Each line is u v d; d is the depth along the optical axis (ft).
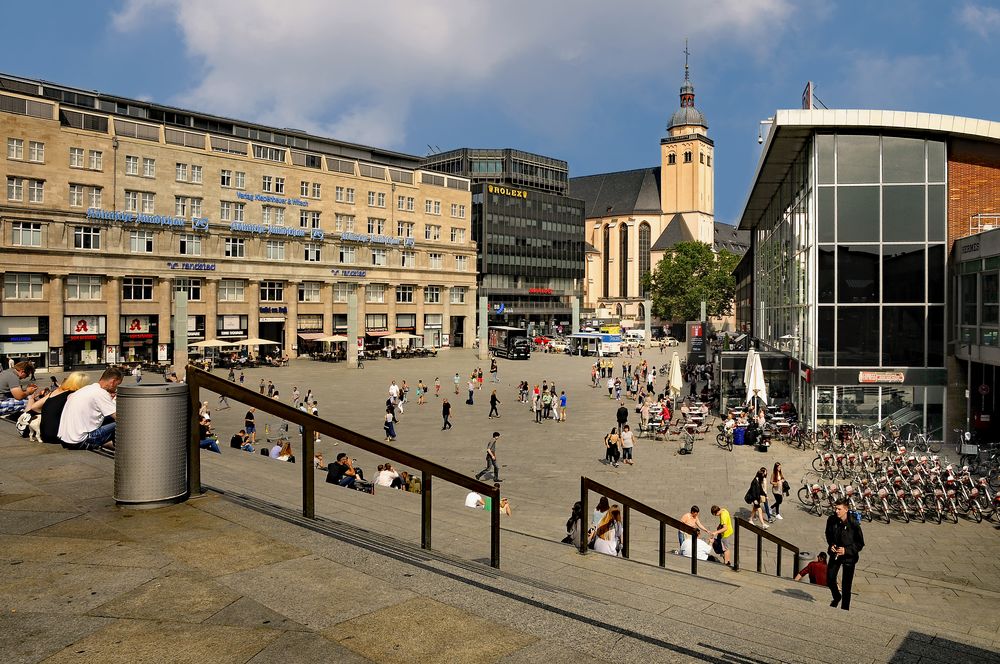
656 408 123.03
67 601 14.25
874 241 100.17
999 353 82.74
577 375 218.79
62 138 207.72
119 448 20.68
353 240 286.25
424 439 109.60
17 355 199.31
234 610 13.96
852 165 100.48
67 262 208.44
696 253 444.96
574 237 465.88
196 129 243.81
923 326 98.99
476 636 13.20
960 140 98.12
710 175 596.70
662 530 33.06
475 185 415.03
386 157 334.85
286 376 206.39
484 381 201.05
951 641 19.31
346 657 12.12
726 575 38.55
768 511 63.16
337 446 101.40
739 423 103.04
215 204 245.04
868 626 20.74
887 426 98.63
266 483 29.78
